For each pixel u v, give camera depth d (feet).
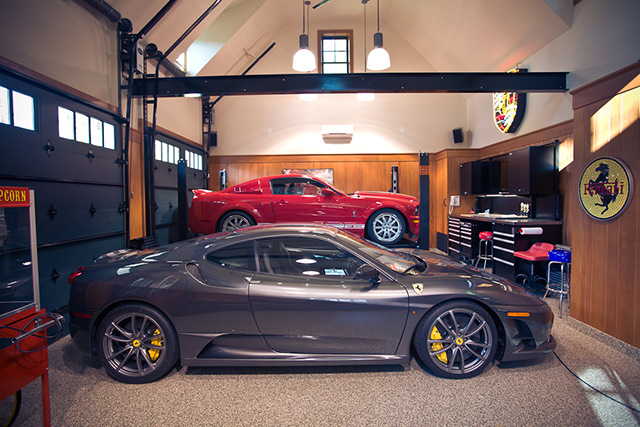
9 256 5.39
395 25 27.45
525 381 7.36
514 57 20.44
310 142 27.71
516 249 16.79
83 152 12.64
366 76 16.51
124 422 6.08
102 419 6.16
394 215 15.99
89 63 13.16
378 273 7.39
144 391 7.06
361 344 7.32
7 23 9.46
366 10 26.43
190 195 24.07
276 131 27.71
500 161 23.29
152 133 17.13
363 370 7.86
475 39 21.68
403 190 27.71
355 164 27.73
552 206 17.79
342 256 7.90
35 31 10.48
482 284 7.63
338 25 27.99
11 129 9.53
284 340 7.30
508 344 7.48
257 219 16.30
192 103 24.98
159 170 19.56
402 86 16.56
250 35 24.85
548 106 18.30
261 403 6.63
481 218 20.17
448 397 6.78
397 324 7.27
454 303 7.29
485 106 24.97
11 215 5.39
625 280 9.07
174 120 21.83
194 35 19.86
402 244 14.06
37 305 5.60
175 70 20.21
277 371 7.83
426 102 27.73
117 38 14.96
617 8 13.92
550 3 16.20
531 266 16.40
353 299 7.22
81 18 12.71
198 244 8.13
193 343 7.20
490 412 6.30
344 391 7.02
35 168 10.37
